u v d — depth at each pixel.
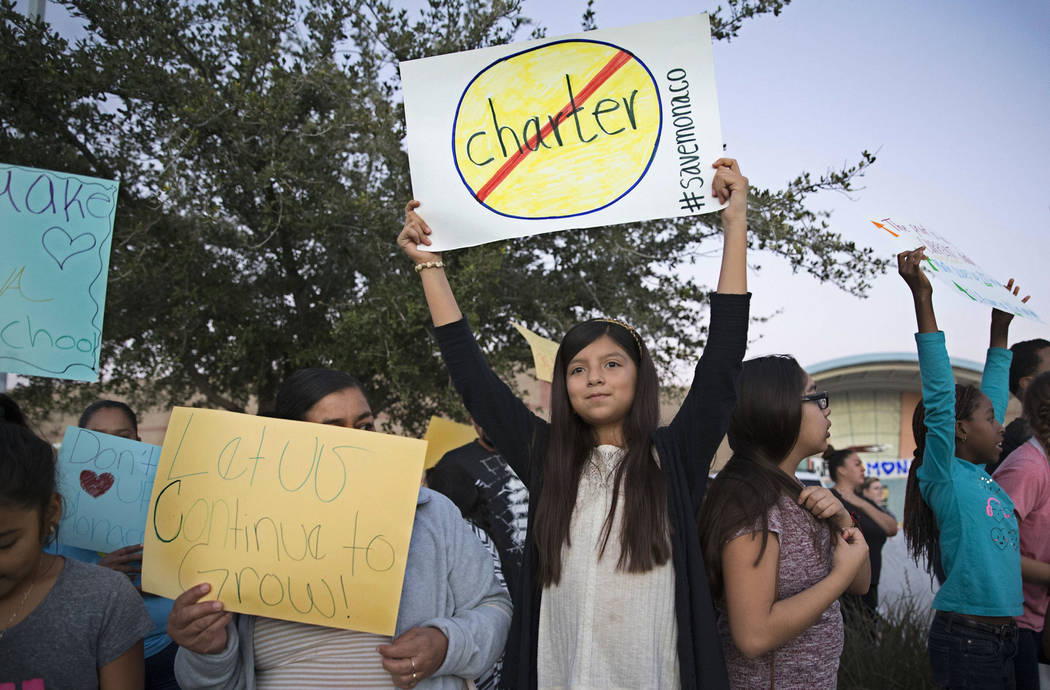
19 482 1.53
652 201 2.18
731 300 1.98
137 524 2.73
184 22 5.56
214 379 6.33
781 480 2.08
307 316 6.15
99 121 5.62
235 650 1.79
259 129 5.26
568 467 1.97
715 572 2.00
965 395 3.18
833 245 5.32
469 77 2.29
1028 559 3.08
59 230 2.42
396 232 5.45
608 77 2.25
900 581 6.24
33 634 1.61
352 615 1.79
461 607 2.02
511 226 2.21
